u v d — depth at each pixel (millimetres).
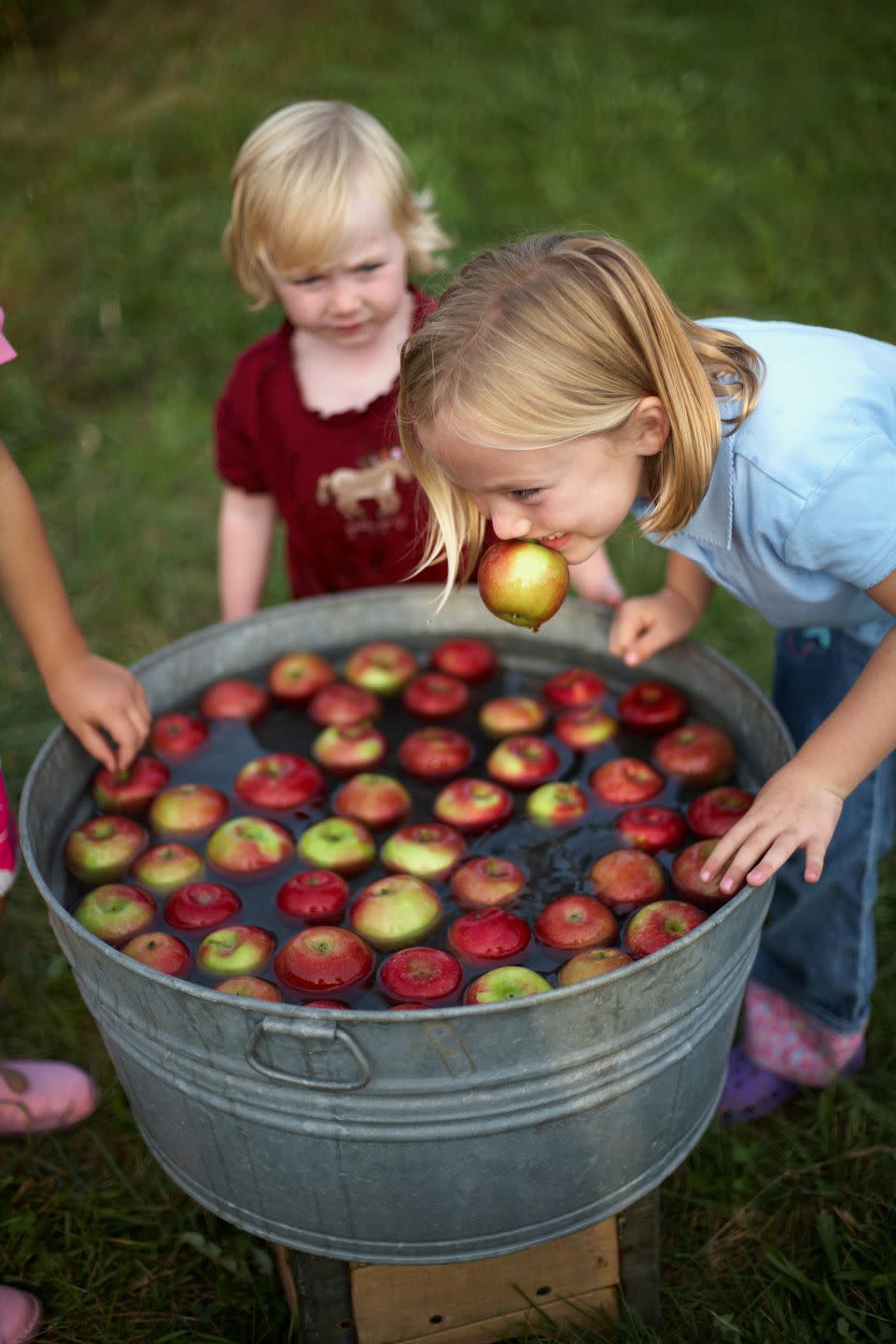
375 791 1915
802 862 2061
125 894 1725
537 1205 1539
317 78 5633
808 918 2090
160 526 3643
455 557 1712
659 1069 1504
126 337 4320
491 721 2080
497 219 4719
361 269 2229
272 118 2258
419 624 2242
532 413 1455
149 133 5250
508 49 5977
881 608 1800
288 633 2205
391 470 2447
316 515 2520
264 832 1835
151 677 2059
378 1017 1300
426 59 5875
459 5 6340
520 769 1962
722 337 1604
